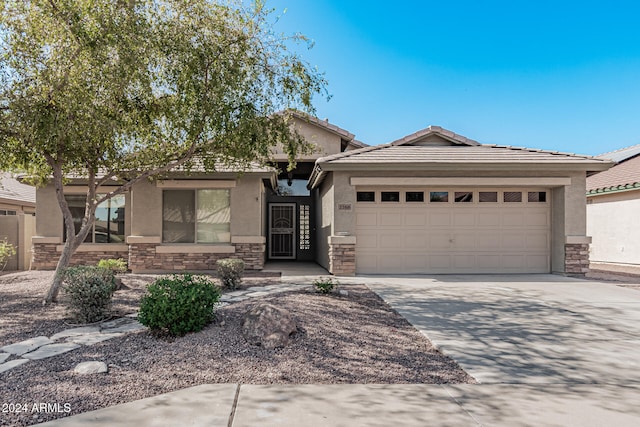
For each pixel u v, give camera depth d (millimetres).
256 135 7980
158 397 3705
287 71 8617
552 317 6938
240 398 3719
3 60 6867
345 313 6742
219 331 5492
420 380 4254
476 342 5551
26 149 7711
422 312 7207
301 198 17984
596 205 17250
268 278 11195
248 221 12758
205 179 12641
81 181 12805
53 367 4359
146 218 12570
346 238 11750
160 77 8023
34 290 8875
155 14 7785
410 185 12062
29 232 14219
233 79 7797
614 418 3402
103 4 6934
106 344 5109
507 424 3275
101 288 6379
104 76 6902
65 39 6801
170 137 8844
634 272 13398
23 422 3219
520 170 11875
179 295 5398
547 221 12469
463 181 11969
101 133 7207
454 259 12336
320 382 4152
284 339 5137
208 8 8070
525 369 4582
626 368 4629
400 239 12320
